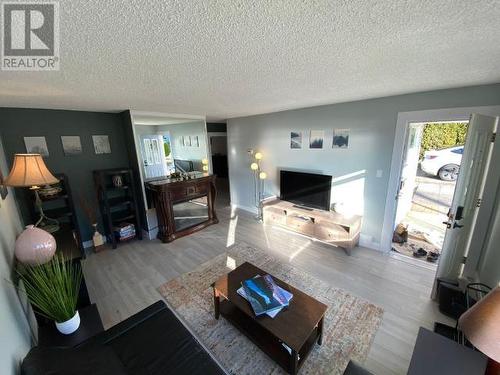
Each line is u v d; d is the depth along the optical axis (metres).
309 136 3.65
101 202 3.50
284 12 0.86
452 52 1.31
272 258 3.14
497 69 1.66
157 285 2.64
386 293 2.40
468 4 0.82
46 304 1.50
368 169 3.12
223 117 4.80
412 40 1.14
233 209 5.38
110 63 1.33
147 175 3.78
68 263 1.86
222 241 3.71
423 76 1.85
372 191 3.14
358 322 2.04
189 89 2.10
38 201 2.60
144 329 1.62
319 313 1.68
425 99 2.50
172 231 3.80
